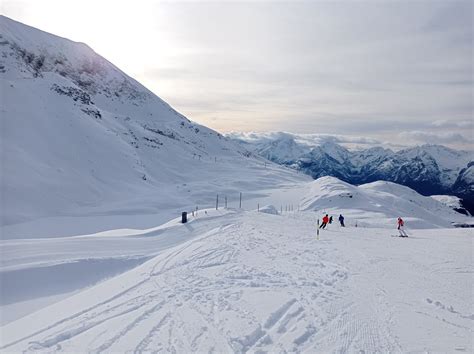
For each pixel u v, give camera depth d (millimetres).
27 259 17094
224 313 9453
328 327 8656
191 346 7453
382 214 81750
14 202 58625
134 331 8234
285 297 10938
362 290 11898
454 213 183250
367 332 8391
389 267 15547
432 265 16031
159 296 11000
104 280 15805
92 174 86562
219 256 17188
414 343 7824
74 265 16281
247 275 13562
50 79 125188
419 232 32344
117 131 156500
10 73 178875
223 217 36000
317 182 129875
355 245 22094
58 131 92375
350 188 111312
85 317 9211
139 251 20922
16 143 76500
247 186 138125
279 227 31062
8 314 11812
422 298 11047
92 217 59812
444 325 8891
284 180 171500
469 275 14133
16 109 88188
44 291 14094
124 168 101188
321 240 24094
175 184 135750
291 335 8125
